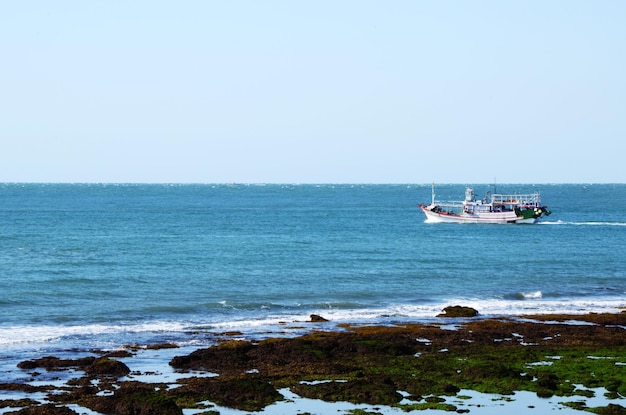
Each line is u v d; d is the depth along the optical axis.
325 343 48.00
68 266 87.38
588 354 46.31
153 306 64.25
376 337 50.28
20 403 36.00
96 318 59.22
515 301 69.25
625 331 53.25
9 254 98.25
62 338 51.50
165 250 105.06
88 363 43.75
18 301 65.94
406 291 73.69
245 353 46.12
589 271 88.88
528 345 48.94
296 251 105.44
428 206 176.12
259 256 99.12
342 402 37.00
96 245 110.75
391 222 172.00
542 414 35.41
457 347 48.16
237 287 74.62
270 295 70.38
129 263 90.62
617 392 38.62
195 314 61.47
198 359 44.66
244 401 36.97
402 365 43.62
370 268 88.75
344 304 66.19
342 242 120.00
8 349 47.97
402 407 36.22
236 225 158.00
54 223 158.12
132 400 35.66
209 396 37.56
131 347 48.81
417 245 116.38
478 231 146.38
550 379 40.16
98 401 36.16
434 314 61.72
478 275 84.69
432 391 38.66
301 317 60.34
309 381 40.34
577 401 37.19
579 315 60.00
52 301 66.25
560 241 125.75
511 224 164.62
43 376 41.16
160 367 43.47
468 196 175.00
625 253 107.50
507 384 39.66
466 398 37.66
